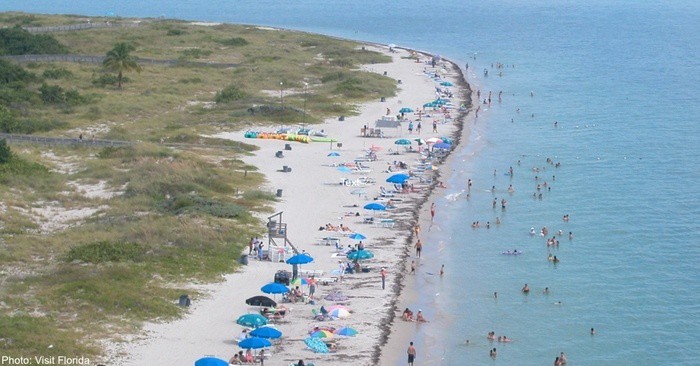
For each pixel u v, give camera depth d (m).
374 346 89.81
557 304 103.62
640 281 111.00
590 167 167.12
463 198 146.38
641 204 143.50
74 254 106.94
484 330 96.38
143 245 111.38
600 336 95.25
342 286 106.12
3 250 109.00
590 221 134.75
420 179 156.12
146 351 84.12
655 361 89.62
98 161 154.12
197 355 84.06
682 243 124.69
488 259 118.31
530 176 160.62
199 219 122.19
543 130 198.88
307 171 157.38
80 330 87.12
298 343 89.06
